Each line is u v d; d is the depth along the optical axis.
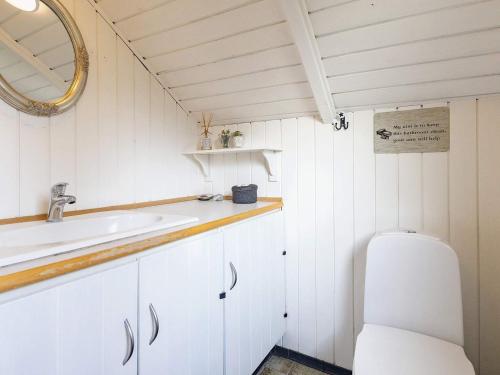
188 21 1.40
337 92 1.53
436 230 1.47
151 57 1.66
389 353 1.11
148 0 1.35
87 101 1.39
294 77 1.54
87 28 1.39
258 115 1.90
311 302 1.80
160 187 1.81
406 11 1.11
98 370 0.78
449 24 1.12
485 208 1.37
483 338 1.39
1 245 0.96
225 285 1.29
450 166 1.43
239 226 1.40
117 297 0.83
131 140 1.62
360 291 1.66
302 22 1.16
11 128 1.13
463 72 1.28
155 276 0.95
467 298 1.41
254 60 1.50
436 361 1.06
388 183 1.57
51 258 0.71
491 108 1.35
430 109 1.46
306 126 1.78
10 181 1.13
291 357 1.88
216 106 1.92
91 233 1.25
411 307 1.28
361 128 1.62
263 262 1.62
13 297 0.61
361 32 1.22
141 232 0.95
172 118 1.90
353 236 1.67
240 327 1.41
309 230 1.79
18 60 1.13
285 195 1.86
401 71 1.34
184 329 1.07
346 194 1.68
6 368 0.60
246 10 1.27
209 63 1.59
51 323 0.67
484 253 1.38
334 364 1.75
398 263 1.31
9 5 1.10
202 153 1.94
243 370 1.43
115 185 1.53
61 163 1.29
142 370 0.90
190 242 1.10
